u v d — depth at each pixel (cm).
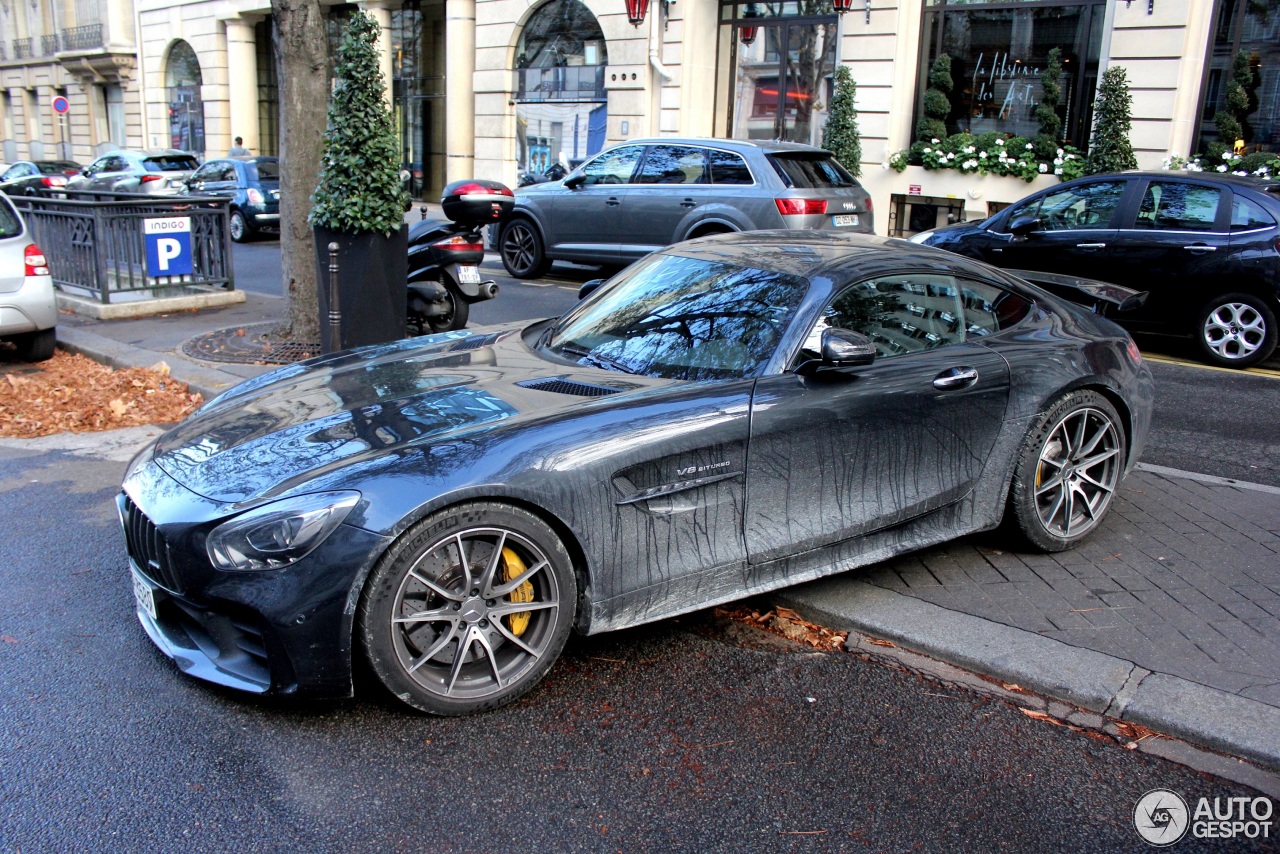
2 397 730
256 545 303
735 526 366
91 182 2308
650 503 345
